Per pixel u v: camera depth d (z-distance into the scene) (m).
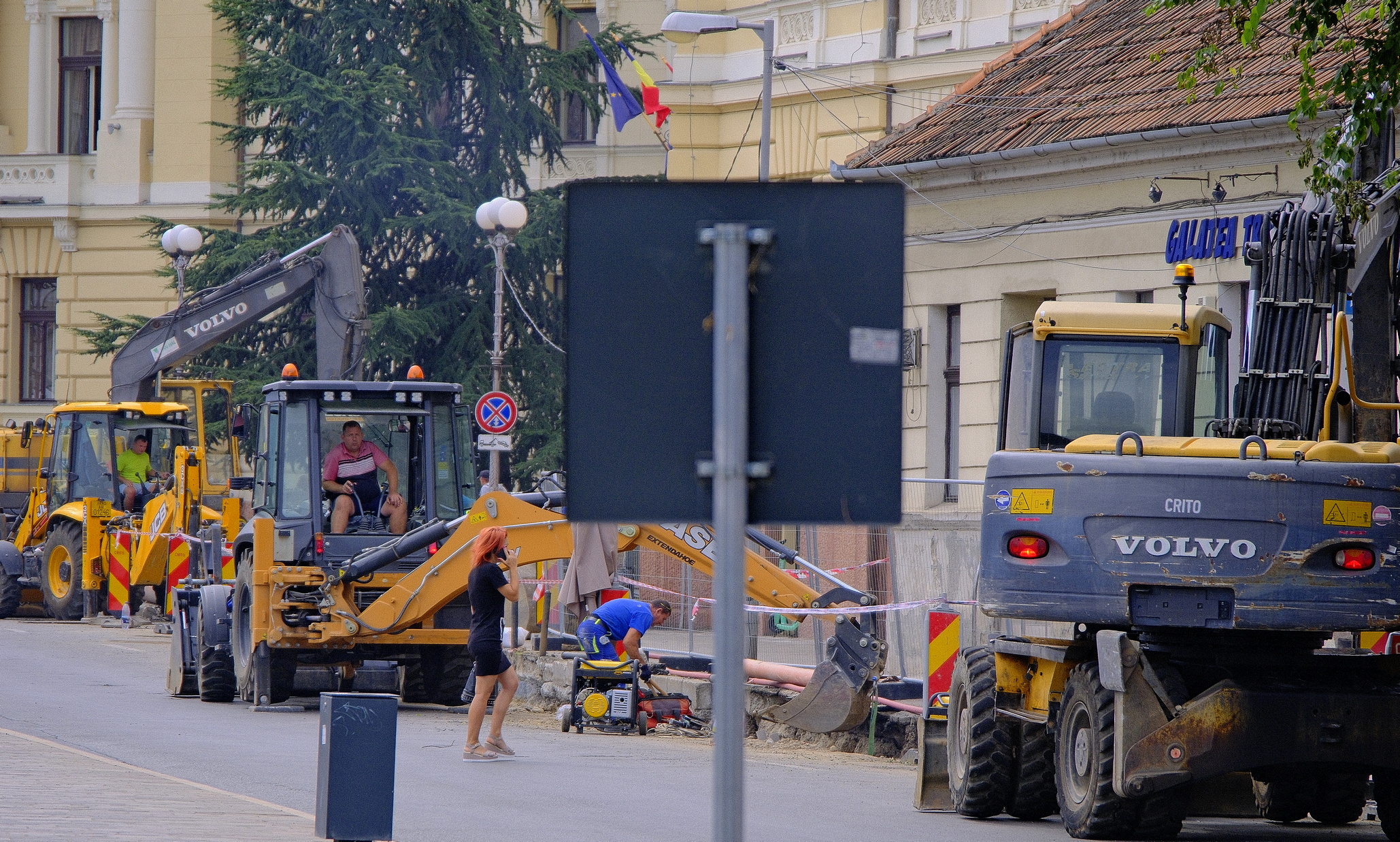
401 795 46.69
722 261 15.55
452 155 141.25
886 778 54.97
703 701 68.12
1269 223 46.03
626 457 15.62
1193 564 40.22
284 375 72.19
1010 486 41.78
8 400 166.00
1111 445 41.56
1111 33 101.94
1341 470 40.28
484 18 137.88
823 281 15.70
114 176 162.62
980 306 98.19
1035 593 41.19
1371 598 40.09
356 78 135.62
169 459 115.38
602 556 70.06
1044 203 94.00
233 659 71.50
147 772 46.81
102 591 112.25
